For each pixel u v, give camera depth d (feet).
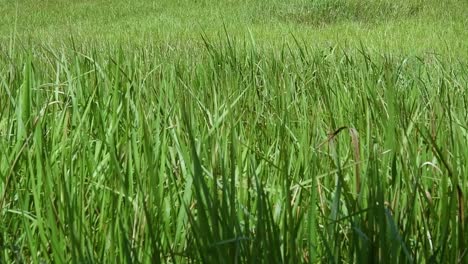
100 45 29.48
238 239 6.74
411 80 15.47
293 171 9.99
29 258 8.64
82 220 8.25
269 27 49.11
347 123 12.14
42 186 9.46
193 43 34.76
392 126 8.10
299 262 7.06
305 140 9.63
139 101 10.54
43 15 64.18
